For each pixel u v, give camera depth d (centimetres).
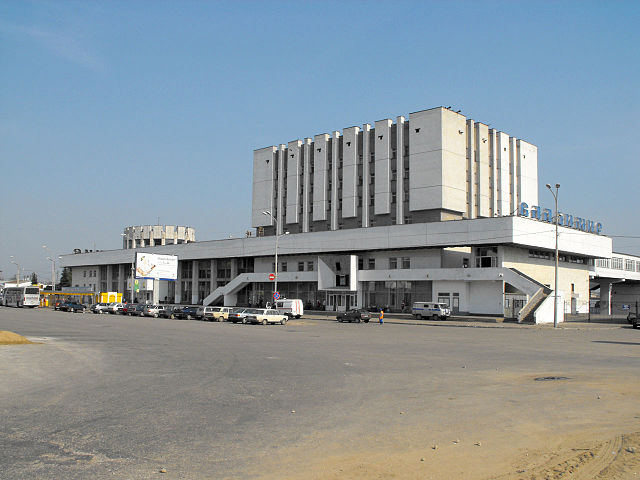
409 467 746
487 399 1250
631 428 962
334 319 6238
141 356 2150
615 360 2136
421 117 7250
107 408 1123
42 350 2314
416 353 2389
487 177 7712
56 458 773
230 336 3384
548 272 6950
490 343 3033
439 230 6469
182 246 9506
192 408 1131
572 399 1251
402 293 6788
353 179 7888
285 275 7900
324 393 1326
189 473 714
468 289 6269
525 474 711
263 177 9156
